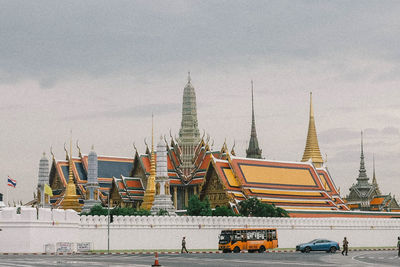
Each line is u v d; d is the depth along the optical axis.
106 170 181.62
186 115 199.12
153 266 59.31
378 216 173.62
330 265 62.53
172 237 116.50
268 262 68.75
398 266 61.19
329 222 140.38
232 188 158.12
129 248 110.06
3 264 61.81
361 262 69.31
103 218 107.19
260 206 148.12
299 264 64.44
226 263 66.25
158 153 156.75
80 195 177.38
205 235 121.25
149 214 137.62
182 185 179.12
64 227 98.56
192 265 62.38
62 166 181.12
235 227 125.75
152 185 163.25
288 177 170.12
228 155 162.75
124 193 172.75
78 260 71.94
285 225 132.50
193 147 186.12
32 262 66.25
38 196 175.62
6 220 91.19
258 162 167.50
